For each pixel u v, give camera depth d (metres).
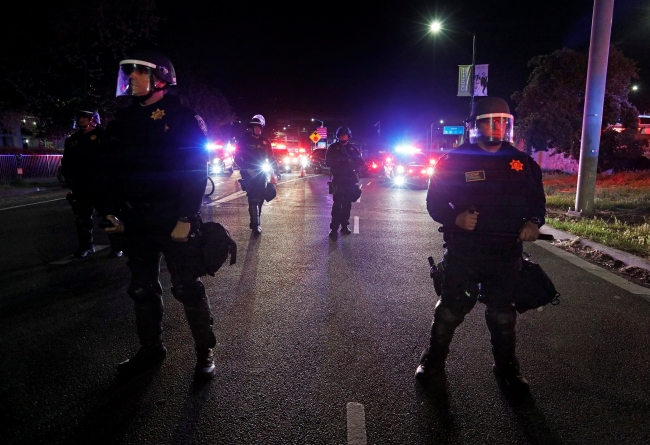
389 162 24.02
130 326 4.31
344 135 8.48
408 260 7.02
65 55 19.97
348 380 3.44
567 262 7.19
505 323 3.29
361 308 4.93
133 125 3.15
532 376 3.54
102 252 7.07
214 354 3.80
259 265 6.56
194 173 3.12
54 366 3.55
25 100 21.52
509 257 3.18
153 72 3.17
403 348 3.99
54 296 5.09
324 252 7.43
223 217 10.65
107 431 2.80
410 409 3.08
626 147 22.75
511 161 3.14
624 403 3.20
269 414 3.00
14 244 7.67
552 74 22.84
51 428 2.82
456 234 3.20
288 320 4.55
